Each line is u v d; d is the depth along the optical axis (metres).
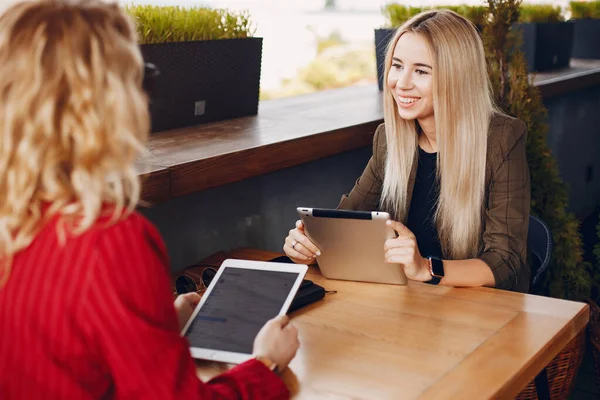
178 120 2.50
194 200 2.39
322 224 1.78
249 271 1.64
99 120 0.88
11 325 0.91
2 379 0.92
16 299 0.91
